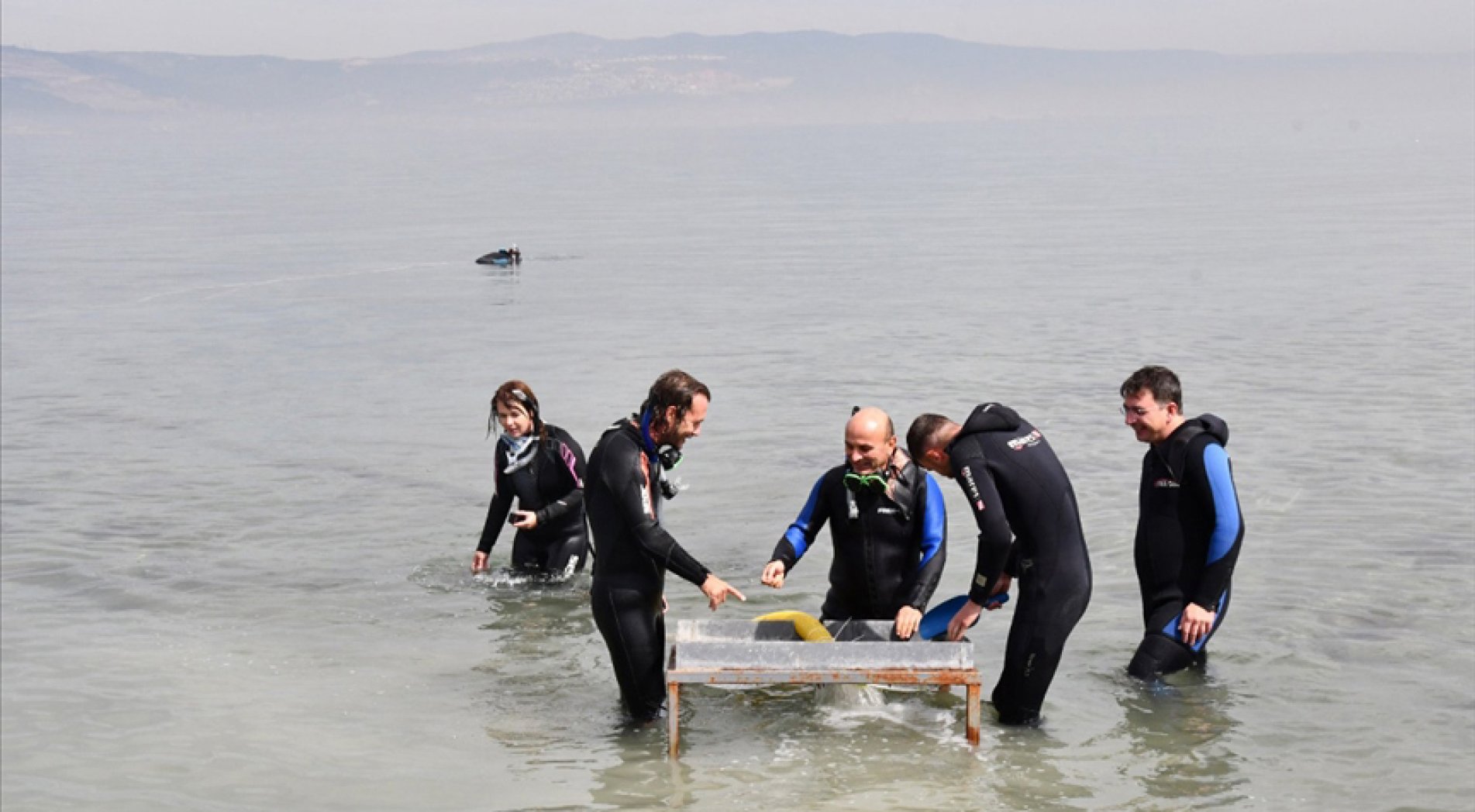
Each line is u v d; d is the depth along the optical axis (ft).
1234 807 19.90
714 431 49.70
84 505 41.24
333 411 56.49
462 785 21.30
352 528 37.91
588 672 26.53
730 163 457.27
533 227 175.42
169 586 32.83
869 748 22.30
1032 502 22.59
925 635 23.75
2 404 59.31
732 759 22.02
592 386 60.59
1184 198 204.54
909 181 299.58
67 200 261.24
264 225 186.50
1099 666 25.75
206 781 21.74
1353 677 24.89
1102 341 69.05
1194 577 24.90
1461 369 57.57
